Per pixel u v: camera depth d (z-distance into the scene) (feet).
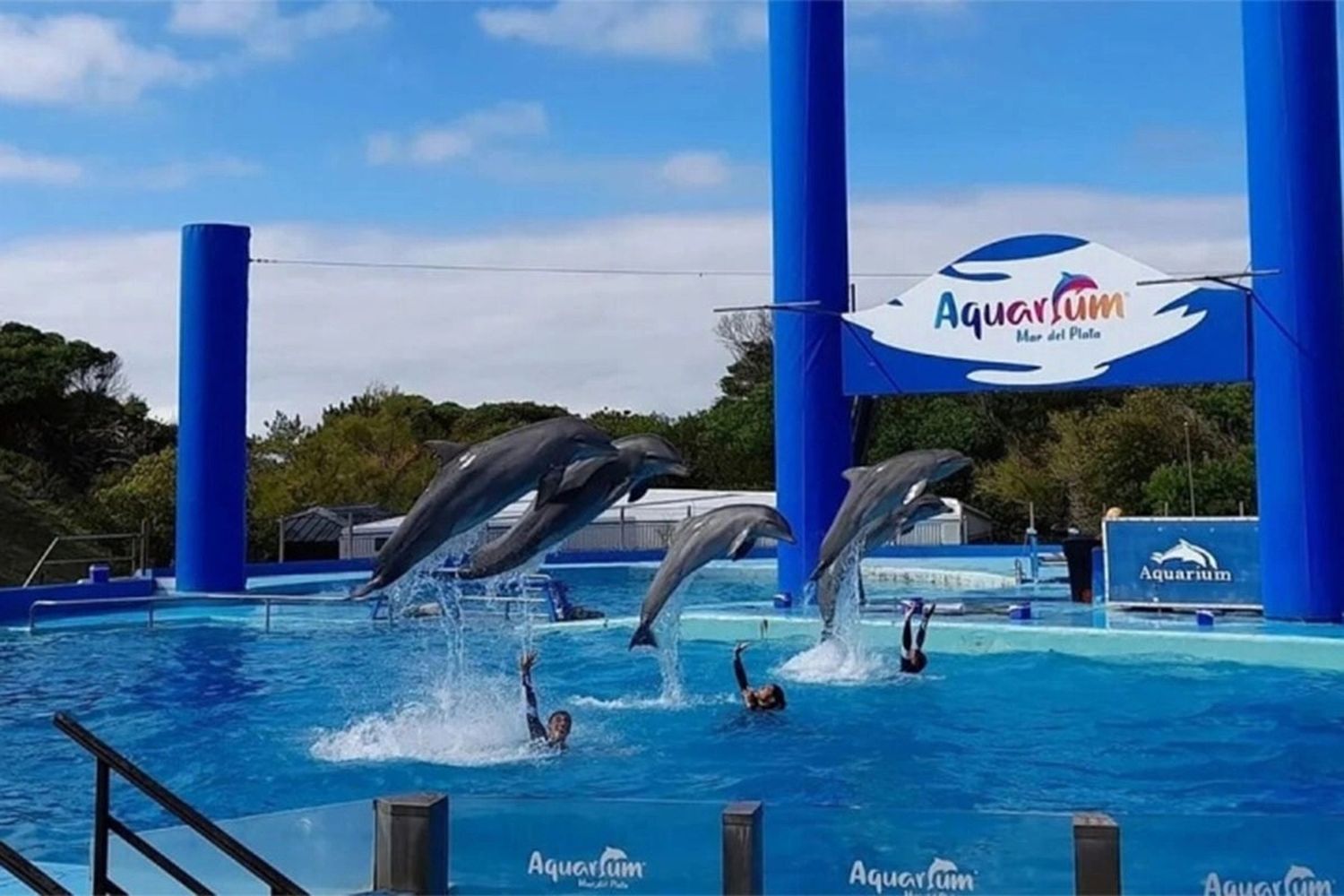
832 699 36.65
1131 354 51.16
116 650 49.49
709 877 15.96
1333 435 46.57
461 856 16.57
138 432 170.19
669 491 119.24
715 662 44.16
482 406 197.98
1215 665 41.09
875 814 15.72
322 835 16.52
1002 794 26.20
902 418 151.84
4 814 25.58
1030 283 53.01
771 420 169.89
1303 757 28.84
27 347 166.40
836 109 56.49
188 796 27.07
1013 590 62.80
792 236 56.44
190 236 68.03
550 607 57.06
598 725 33.42
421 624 56.54
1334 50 47.39
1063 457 130.52
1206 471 112.68
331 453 155.02
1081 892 14.97
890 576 75.15
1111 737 31.17
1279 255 47.14
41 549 114.83
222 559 67.67
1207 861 15.28
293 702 37.83
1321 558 46.34
